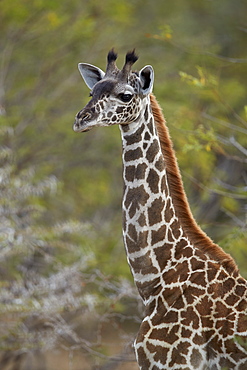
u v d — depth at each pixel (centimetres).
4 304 1875
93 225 2602
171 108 2503
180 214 1092
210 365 1032
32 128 2794
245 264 1889
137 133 1064
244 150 1619
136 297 1736
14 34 2834
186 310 1031
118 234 2573
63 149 2855
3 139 2388
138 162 1065
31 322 2022
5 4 2659
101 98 1030
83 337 2153
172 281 1055
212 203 2336
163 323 1034
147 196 1063
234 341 1009
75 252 2100
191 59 2836
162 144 1092
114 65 1077
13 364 2227
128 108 1041
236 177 2402
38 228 2003
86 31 2827
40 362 2272
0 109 2319
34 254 2245
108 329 2167
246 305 1026
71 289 1916
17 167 2464
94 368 1909
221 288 1042
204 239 1093
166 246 1067
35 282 1998
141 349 1038
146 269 1066
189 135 1702
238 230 1567
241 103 2742
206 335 1025
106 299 1862
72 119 2802
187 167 2242
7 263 2081
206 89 1938
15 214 2009
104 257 2314
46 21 2788
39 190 2023
